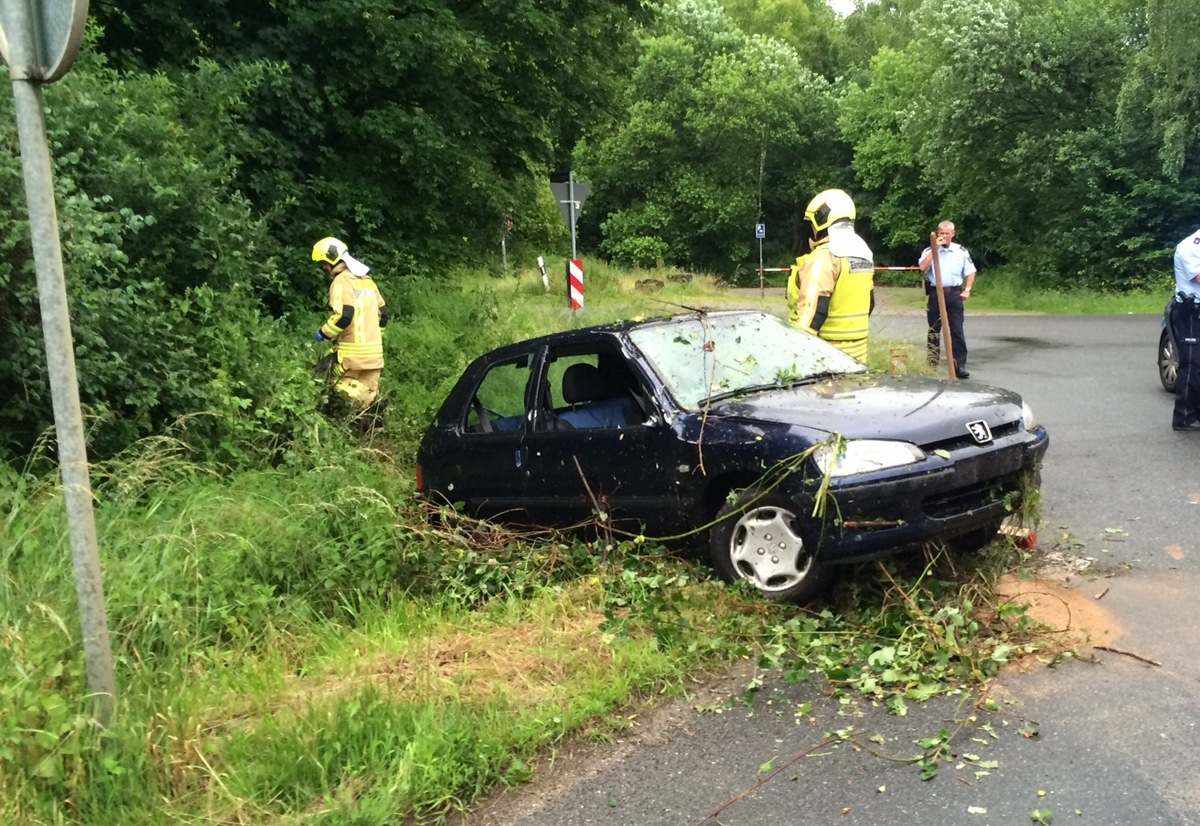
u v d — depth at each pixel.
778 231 57.12
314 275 11.62
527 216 15.51
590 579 5.20
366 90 12.95
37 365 5.80
